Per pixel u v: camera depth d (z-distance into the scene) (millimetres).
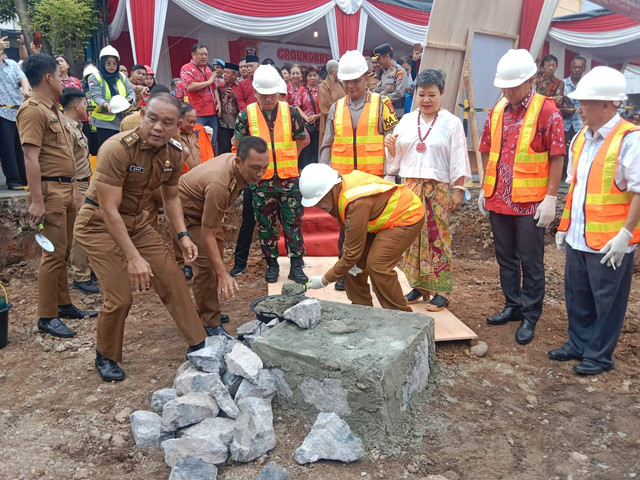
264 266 6047
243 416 2812
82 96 5141
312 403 2977
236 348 3115
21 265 5906
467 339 3959
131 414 3051
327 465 2691
